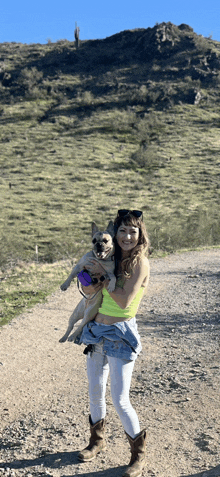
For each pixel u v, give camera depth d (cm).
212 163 5631
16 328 879
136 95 8081
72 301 1099
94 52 10538
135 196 4431
